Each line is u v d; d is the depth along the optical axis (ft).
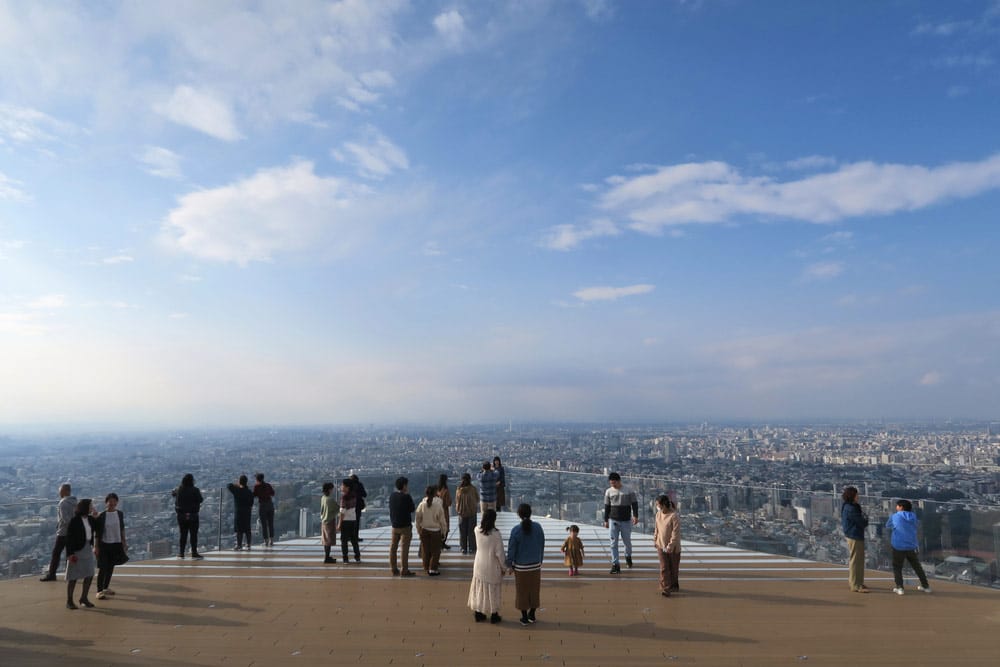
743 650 21.81
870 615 25.99
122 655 21.36
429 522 33.71
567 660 20.86
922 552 32.76
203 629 24.18
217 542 41.98
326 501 37.68
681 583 31.60
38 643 22.59
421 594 29.55
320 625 24.66
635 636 23.36
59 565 34.50
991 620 25.25
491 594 24.97
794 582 31.71
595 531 47.85
